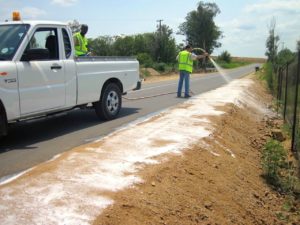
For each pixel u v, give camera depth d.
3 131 6.71
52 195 4.57
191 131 8.49
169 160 6.25
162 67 52.09
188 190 5.55
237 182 6.86
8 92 6.68
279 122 13.81
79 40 10.35
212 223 5.11
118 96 9.99
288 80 13.33
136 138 7.58
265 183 7.61
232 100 14.57
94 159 6.00
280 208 6.76
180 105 12.80
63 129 8.69
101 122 9.47
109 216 4.23
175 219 4.72
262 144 10.36
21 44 7.03
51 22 7.78
